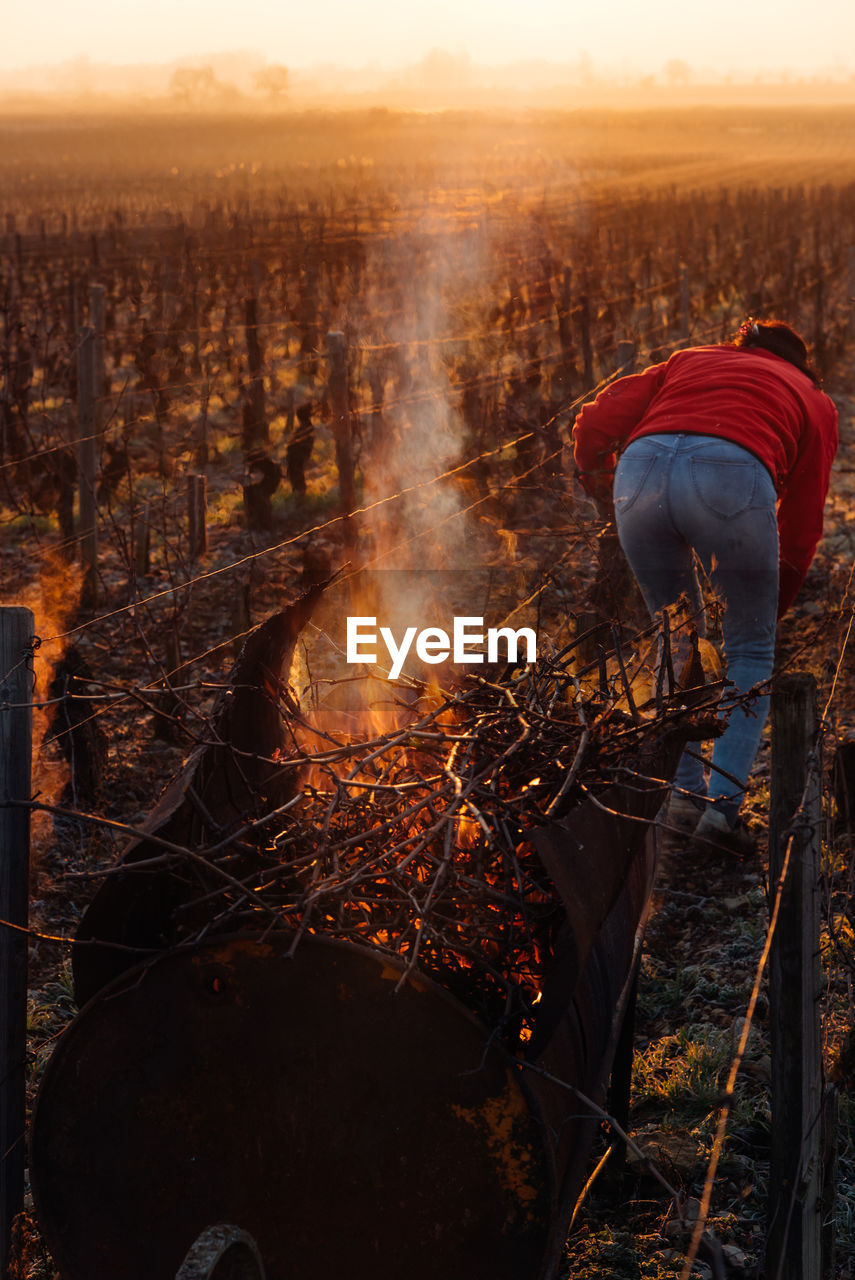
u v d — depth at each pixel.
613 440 4.70
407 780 2.45
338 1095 1.90
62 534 8.62
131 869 1.94
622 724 2.42
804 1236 2.25
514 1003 2.03
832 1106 2.38
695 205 35.75
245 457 9.91
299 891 2.16
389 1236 1.91
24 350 13.74
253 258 23.30
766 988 3.77
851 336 17.61
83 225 41.19
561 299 16.72
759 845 4.77
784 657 6.22
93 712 5.24
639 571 4.43
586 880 1.92
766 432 4.17
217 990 1.92
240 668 2.30
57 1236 2.00
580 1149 2.05
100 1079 1.96
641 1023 3.77
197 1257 1.70
